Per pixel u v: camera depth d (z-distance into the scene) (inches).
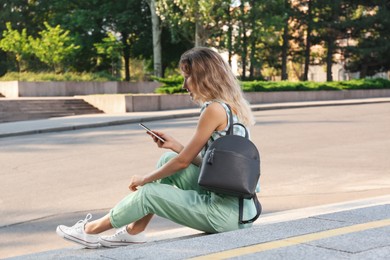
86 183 423.2
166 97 1242.0
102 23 2310.5
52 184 422.9
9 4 2488.9
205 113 182.1
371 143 593.0
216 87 184.5
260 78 2135.8
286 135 674.8
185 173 192.5
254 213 186.7
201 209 181.9
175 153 197.5
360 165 463.2
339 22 2229.3
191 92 189.2
